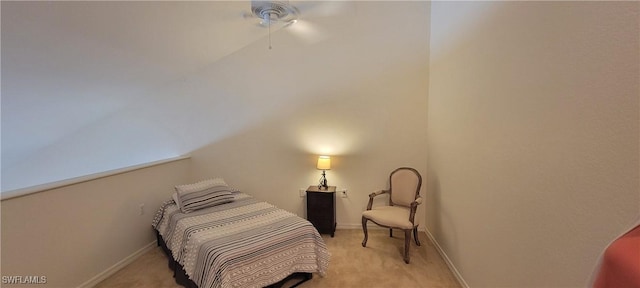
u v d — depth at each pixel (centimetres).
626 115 93
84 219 227
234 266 185
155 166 312
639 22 89
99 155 395
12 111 319
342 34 339
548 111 131
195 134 379
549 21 130
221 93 371
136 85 357
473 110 213
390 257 277
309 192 337
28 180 407
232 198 305
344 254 284
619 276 61
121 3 235
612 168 99
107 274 245
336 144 358
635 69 90
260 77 363
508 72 165
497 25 178
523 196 151
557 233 126
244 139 373
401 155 348
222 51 352
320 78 353
